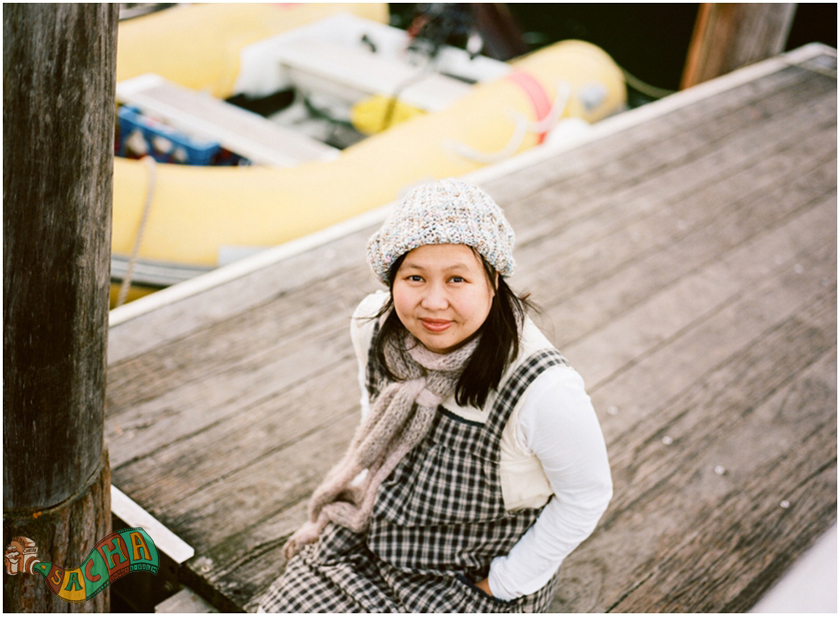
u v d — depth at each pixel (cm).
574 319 272
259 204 346
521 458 116
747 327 277
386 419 121
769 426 232
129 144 445
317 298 273
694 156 398
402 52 628
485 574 131
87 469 125
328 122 568
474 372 112
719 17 503
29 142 94
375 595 130
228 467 202
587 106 516
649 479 208
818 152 412
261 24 598
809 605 167
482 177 356
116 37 98
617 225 334
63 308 106
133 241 319
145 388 225
